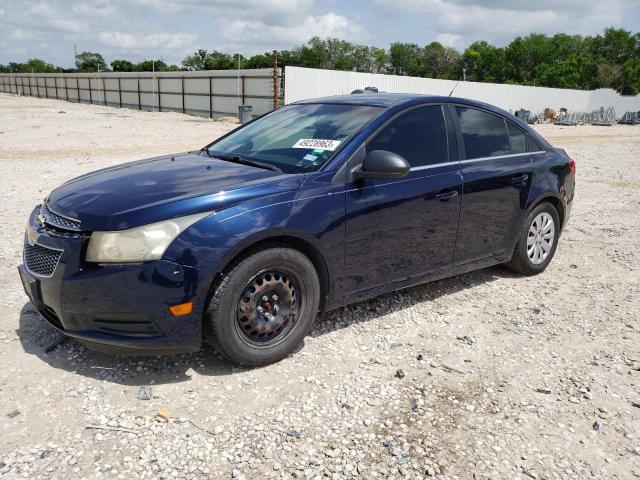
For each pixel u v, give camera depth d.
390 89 37.56
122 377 3.26
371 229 3.78
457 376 3.46
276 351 3.42
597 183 11.49
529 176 4.98
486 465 2.67
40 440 2.69
